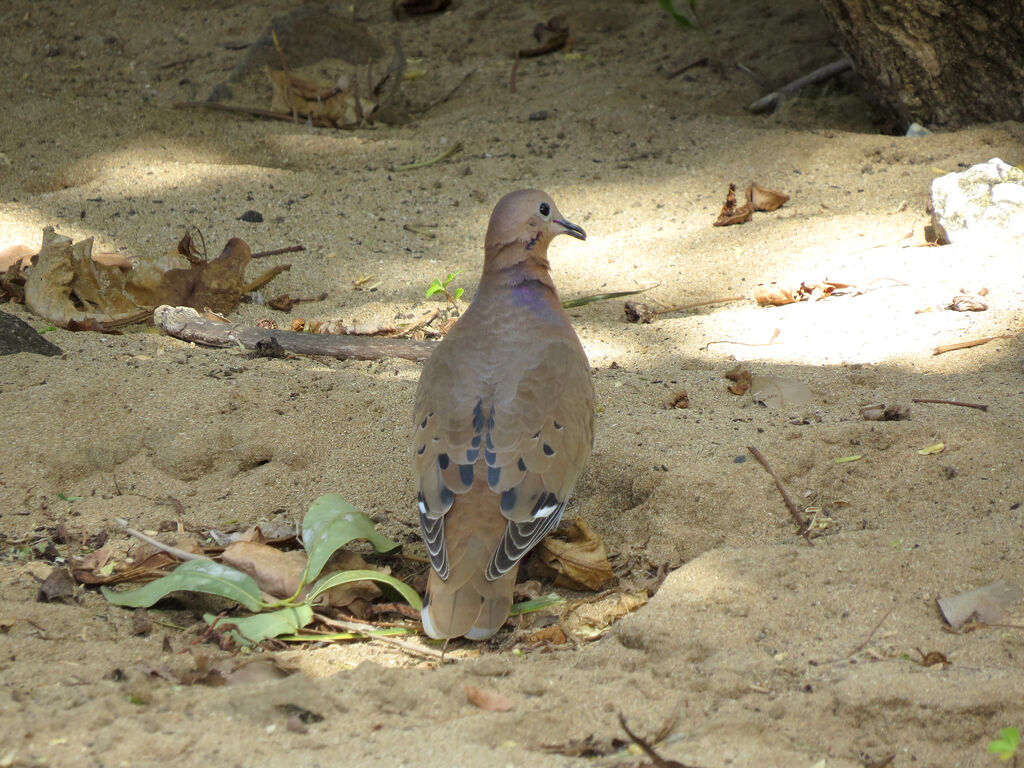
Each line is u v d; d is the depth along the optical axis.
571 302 13.24
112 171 17.50
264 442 9.86
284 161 18.55
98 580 7.83
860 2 17.22
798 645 6.85
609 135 18.94
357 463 9.67
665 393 10.82
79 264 12.57
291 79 20.33
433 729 5.91
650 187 16.94
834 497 8.70
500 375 8.15
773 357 11.63
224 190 16.94
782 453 9.15
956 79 17.45
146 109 20.09
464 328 8.64
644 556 8.32
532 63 22.39
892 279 13.04
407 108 20.91
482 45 23.25
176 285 13.15
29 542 8.40
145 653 6.98
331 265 14.75
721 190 16.67
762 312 12.92
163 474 9.61
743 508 8.61
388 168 18.08
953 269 13.01
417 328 12.95
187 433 9.88
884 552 7.70
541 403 8.02
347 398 10.51
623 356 12.09
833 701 6.21
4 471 9.27
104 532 8.45
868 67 18.19
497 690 6.41
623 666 6.77
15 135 18.78
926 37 17.09
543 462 7.81
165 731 5.78
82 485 9.41
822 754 5.86
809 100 19.94
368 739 5.78
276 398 10.48
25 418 9.84
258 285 14.00
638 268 14.51
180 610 7.78
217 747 5.65
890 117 19.23
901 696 6.16
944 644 6.75
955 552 7.63
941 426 9.29
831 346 11.70
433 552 7.39
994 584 7.24
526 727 5.99
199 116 20.14
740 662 6.64
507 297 8.61
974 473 8.66
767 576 7.50
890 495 8.61
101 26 24.06
